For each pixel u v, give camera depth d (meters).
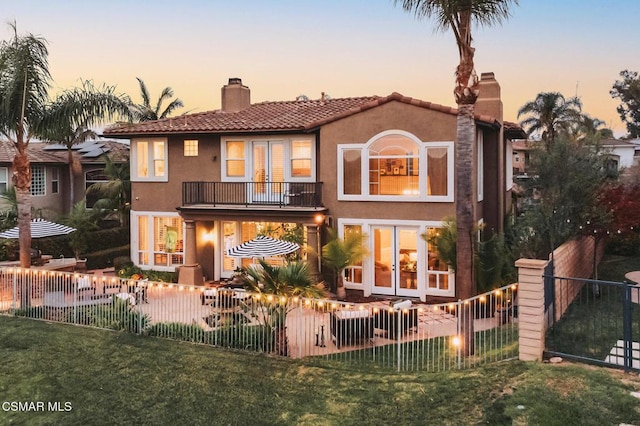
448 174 18.42
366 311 13.62
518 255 16.64
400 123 18.98
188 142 23.14
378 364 11.38
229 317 13.05
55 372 11.23
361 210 19.78
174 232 23.52
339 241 19.05
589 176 16.05
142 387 10.41
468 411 8.47
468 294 12.18
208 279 22.95
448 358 11.58
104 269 25.42
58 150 36.41
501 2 11.75
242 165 22.42
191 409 9.45
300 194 20.34
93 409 9.59
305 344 12.76
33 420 9.23
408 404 9.00
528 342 10.06
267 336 12.28
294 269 12.64
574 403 8.10
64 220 26.36
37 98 17.39
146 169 23.92
